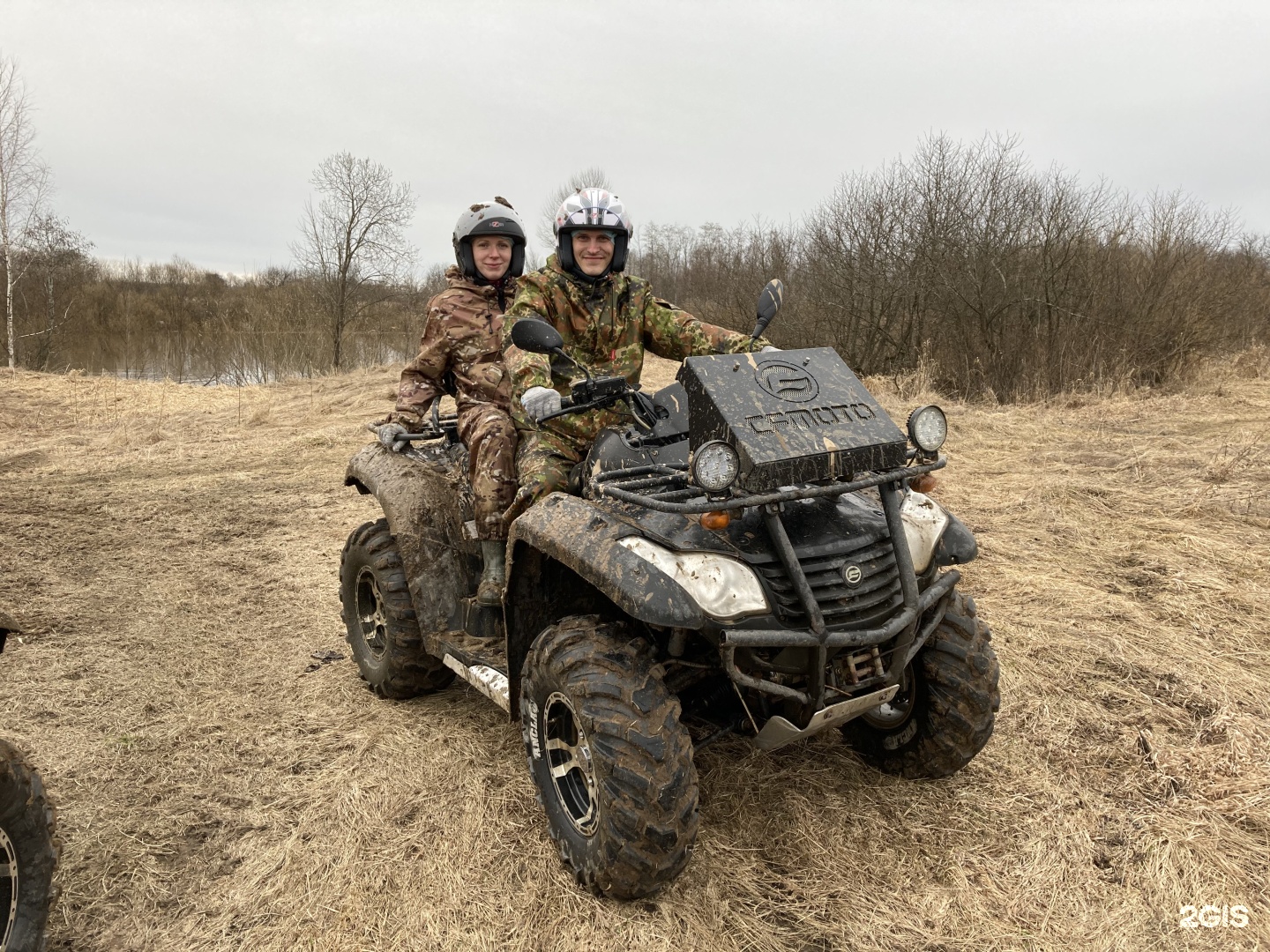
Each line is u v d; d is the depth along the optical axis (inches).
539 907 100.6
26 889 89.0
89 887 105.7
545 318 132.3
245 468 365.1
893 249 556.7
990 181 525.7
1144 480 270.5
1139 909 98.3
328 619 195.0
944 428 104.2
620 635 101.7
